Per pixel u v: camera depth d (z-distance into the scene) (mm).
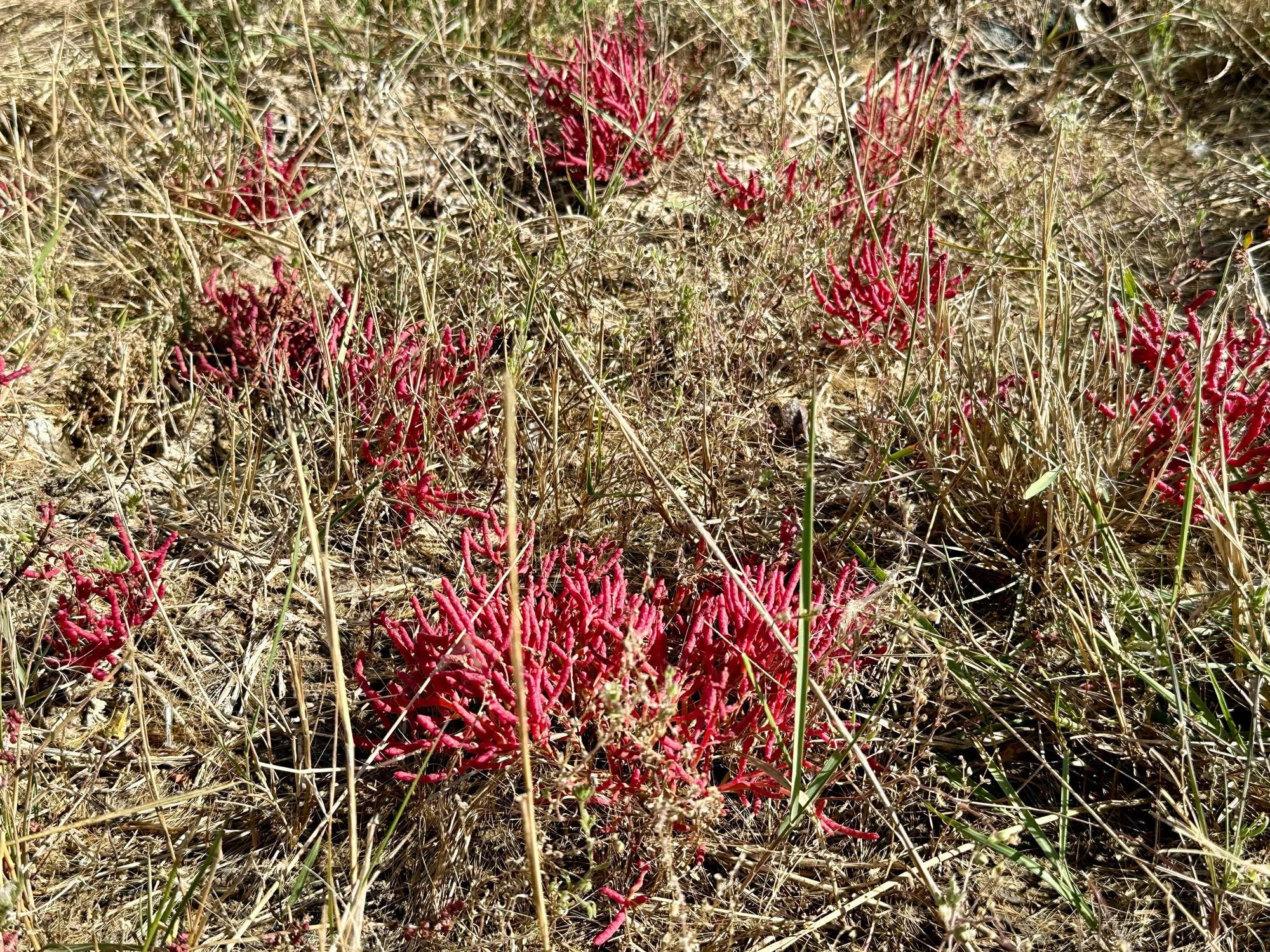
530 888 515
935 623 600
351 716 586
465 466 708
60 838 533
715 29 1062
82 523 665
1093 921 505
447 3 1061
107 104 898
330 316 754
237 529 675
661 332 792
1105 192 935
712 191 883
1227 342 672
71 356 757
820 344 803
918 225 875
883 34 1100
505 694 496
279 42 987
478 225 825
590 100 932
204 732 582
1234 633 553
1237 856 499
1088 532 608
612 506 676
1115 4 1135
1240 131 1030
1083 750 568
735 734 528
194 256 754
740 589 515
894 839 536
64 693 587
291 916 501
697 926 501
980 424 667
